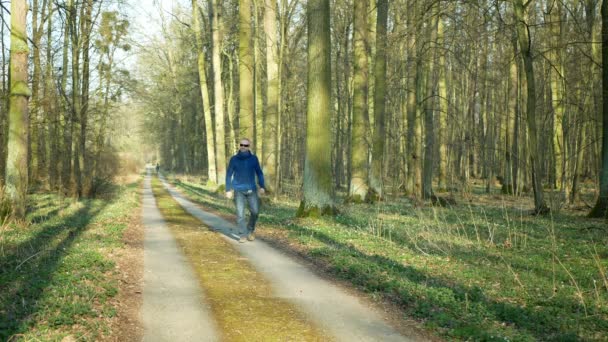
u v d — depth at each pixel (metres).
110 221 13.69
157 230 12.16
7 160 11.71
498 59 25.95
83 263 7.32
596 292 6.14
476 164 42.66
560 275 7.48
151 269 7.54
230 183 9.91
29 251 8.30
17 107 11.75
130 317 5.22
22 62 11.91
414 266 8.03
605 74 14.55
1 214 11.49
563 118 22.80
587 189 29.23
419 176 19.75
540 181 16.05
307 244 9.75
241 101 22.47
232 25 31.34
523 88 25.88
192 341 4.57
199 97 49.41
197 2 32.88
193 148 59.66
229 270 7.52
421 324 5.17
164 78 41.94
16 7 11.82
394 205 18.95
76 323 4.81
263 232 11.71
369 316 5.42
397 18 22.41
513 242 10.65
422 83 23.75
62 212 15.03
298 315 5.40
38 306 5.07
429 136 20.16
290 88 27.97
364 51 19.30
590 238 10.96
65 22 21.55
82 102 22.83
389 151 31.03
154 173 78.56
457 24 17.19
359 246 9.84
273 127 23.11
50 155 26.61
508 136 26.05
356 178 19.81
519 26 15.55
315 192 13.70
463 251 9.52
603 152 14.98
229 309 5.57
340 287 6.62
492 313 5.50
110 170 34.88
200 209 18.75
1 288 5.83
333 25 29.16
